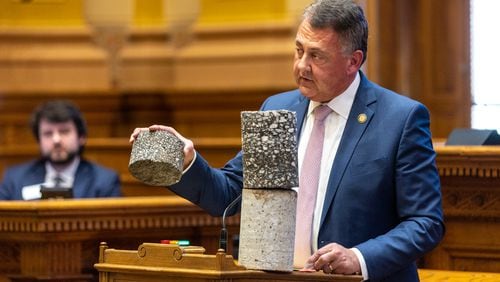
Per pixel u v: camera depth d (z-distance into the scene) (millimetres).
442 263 6770
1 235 7539
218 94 14656
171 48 15445
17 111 15109
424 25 15445
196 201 4844
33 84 15414
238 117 14695
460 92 15516
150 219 7547
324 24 4695
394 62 14758
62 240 7406
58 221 7340
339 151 4906
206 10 15328
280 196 4152
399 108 4910
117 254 4281
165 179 4379
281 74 14617
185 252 4137
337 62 4730
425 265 6828
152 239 7648
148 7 15586
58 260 7430
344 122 4961
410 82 15297
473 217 6648
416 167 4812
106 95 15016
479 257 6664
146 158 4262
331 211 4859
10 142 15070
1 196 9570
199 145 10953
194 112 14914
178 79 15289
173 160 4297
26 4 15609
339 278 4309
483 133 6977
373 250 4539
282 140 4184
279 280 4141
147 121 15172
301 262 4902
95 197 9344
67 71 15508
